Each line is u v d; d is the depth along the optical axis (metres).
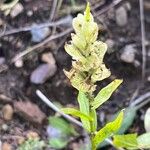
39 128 0.33
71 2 0.37
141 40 0.37
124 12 0.37
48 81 0.35
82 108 0.22
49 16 0.37
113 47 0.36
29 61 0.35
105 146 0.32
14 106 0.34
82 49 0.18
